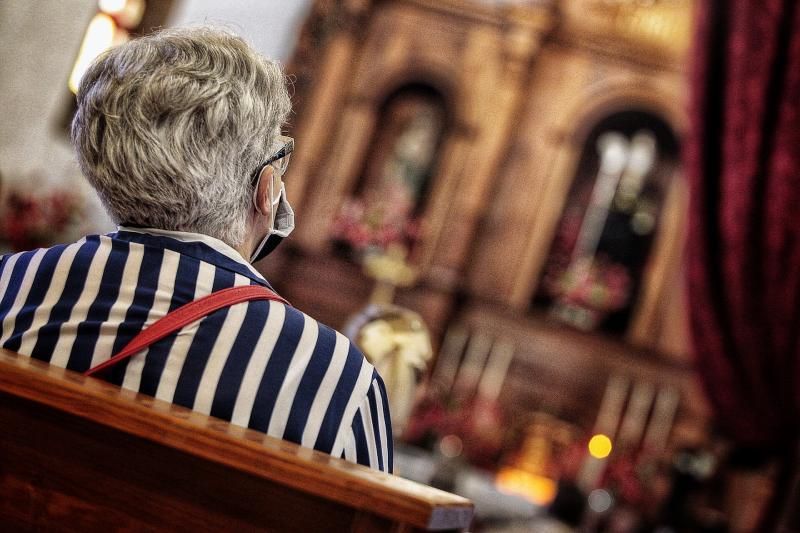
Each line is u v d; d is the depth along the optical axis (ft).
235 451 3.25
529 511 21.17
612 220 36.37
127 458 3.43
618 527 26.71
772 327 23.17
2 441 3.53
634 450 33.01
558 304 36.17
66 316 4.22
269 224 4.69
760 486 27.40
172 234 4.30
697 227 24.02
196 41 4.33
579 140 36.35
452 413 31.55
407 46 36.78
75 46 25.32
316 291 36.24
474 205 36.17
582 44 36.37
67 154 25.45
